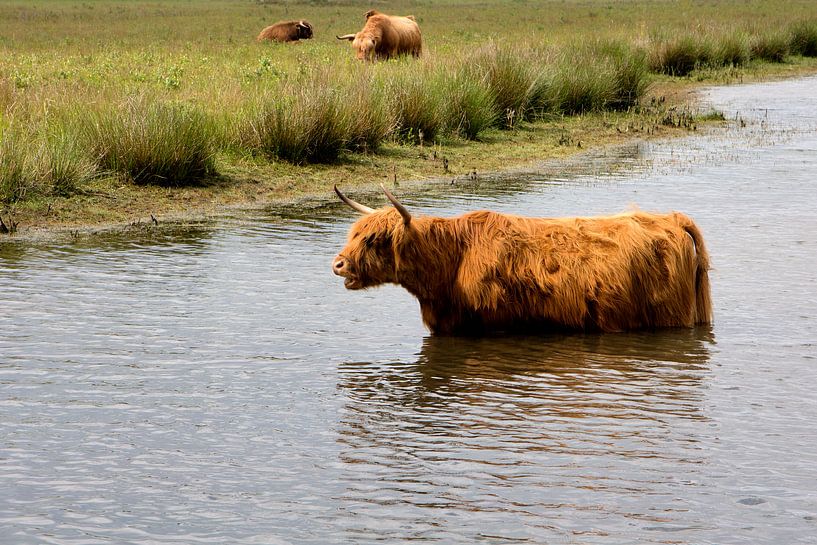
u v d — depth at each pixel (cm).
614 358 1395
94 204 2397
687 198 2522
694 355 1408
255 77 4266
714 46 5969
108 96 3198
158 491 992
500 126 3653
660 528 916
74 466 1047
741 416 1183
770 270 1842
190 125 2689
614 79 4241
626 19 11088
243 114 3028
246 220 2317
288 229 2219
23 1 16112
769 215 2309
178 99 3259
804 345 1452
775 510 951
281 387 1284
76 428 1146
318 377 1324
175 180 2616
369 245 1483
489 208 2383
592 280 1487
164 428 1148
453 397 1250
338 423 1165
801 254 1953
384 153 3120
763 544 888
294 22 8388
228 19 12019
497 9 14888
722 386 1286
